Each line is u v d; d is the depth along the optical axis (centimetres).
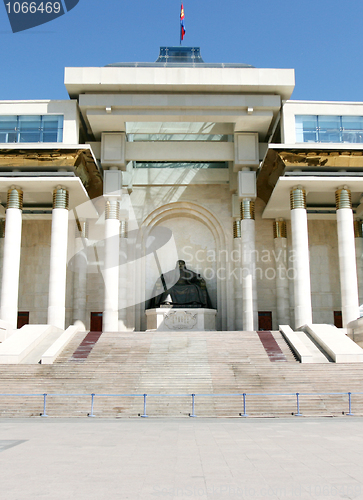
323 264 3628
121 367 2061
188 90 2958
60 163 2836
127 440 1087
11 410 1697
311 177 2884
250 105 2967
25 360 2172
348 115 3042
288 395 1797
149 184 3622
